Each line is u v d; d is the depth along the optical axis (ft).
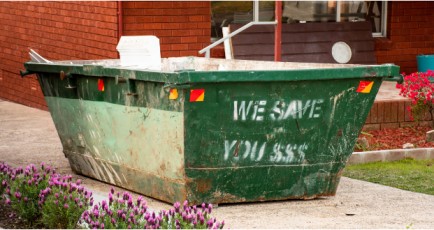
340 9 61.11
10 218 31.19
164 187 34.65
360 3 61.52
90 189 37.58
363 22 60.75
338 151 35.65
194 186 33.83
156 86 33.83
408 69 62.49
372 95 35.50
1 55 69.41
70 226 29.04
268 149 34.42
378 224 32.12
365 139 46.62
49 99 40.96
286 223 32.14
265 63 42.01
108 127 37.24
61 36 60.13
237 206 34.81
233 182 34.35
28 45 64.85
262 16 57.88
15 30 66.64
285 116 34.24
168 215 27.40
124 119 36.11
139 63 38.65
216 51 56.49
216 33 57.36
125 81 35.27
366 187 38.73
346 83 34.81
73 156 40.47
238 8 57.52
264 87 33.55
